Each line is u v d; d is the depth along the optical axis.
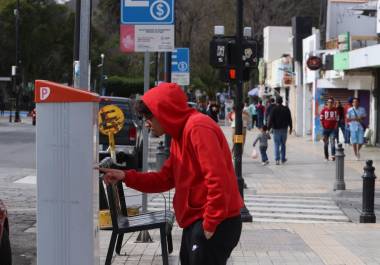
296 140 40.66
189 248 5.33
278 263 9.07
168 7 10.05
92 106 5.41
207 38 66.75
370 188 13.20
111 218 7.73
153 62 67.56
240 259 9.29
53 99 5.39
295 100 48.97
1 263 7.83
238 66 13.58
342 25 41.06
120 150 21.20
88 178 5.43
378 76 32.41
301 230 12.05
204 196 5.26
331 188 18.33
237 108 13.37
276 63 58.41
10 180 18.55
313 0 76.25
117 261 8.98
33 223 12.34
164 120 5.29
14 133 40.25
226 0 67.12
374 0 33.72
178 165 5.36
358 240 11.02
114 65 80.56
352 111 26.36
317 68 36.84
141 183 5.88
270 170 22.98
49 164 5.45
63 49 73.75
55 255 5.49
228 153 5.29
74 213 5.45
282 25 75.62
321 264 9.03
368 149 31.02
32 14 70.94
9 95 75.00
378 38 30.45
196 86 73.00
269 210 14.75
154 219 7.96
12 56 72.31
